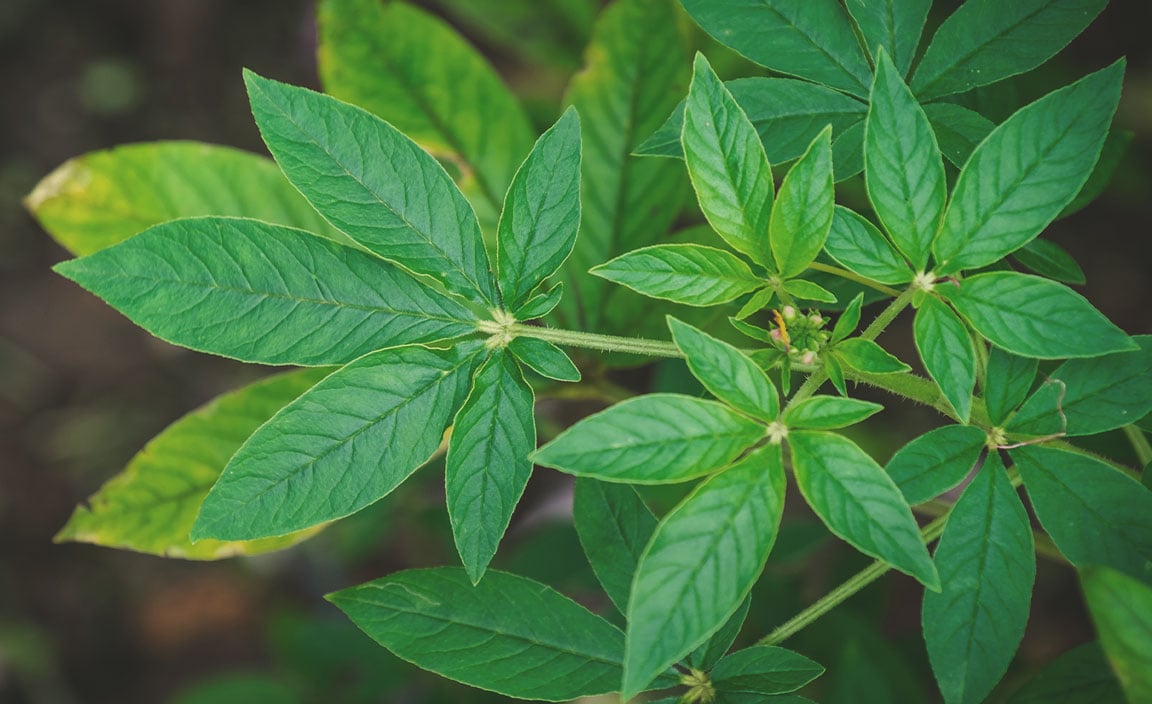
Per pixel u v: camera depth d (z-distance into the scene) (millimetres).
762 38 406
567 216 387
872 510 346
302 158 375
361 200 380
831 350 384
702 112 370
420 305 389
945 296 374
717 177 373
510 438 381
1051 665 406
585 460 344
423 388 380
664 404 350
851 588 394
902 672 530
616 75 490
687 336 356
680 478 346
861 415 356
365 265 386
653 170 491
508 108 497
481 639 388
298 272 380
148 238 367
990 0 409
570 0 728
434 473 619
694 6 407
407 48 485
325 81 487
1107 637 340
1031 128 367
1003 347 364
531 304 390
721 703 392
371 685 654
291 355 379
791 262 378
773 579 559
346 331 383
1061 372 380
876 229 379
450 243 386
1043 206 368
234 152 485
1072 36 405
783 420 357
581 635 391
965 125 406
